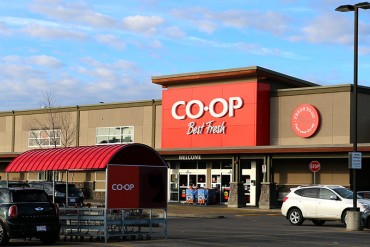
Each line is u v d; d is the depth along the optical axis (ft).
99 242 66.23
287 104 147.02
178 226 90.12
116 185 66.54
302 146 131.95
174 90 162.81
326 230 83.97
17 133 199.72
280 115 147.84
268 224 95.45
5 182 112.47
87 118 184.24
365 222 86.74
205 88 157.07
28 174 190.39
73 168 68.18
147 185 69.26
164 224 71.61
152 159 70.74
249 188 148.77
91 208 67.87
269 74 149.69
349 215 84.58
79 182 177.68
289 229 85.35
